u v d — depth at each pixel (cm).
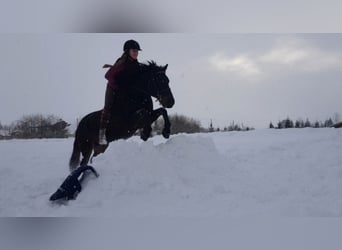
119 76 716
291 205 545
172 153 678
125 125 718
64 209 565
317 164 727
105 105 721
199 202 573
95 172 618
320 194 595
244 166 754
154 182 611
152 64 718
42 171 886
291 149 859
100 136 725
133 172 617
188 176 645
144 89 709
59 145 1590
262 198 583
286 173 696
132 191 597
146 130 701
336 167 693
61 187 601
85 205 576
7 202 629
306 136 1184
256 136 1521
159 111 702
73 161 821
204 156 696
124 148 649
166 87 695
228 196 593
